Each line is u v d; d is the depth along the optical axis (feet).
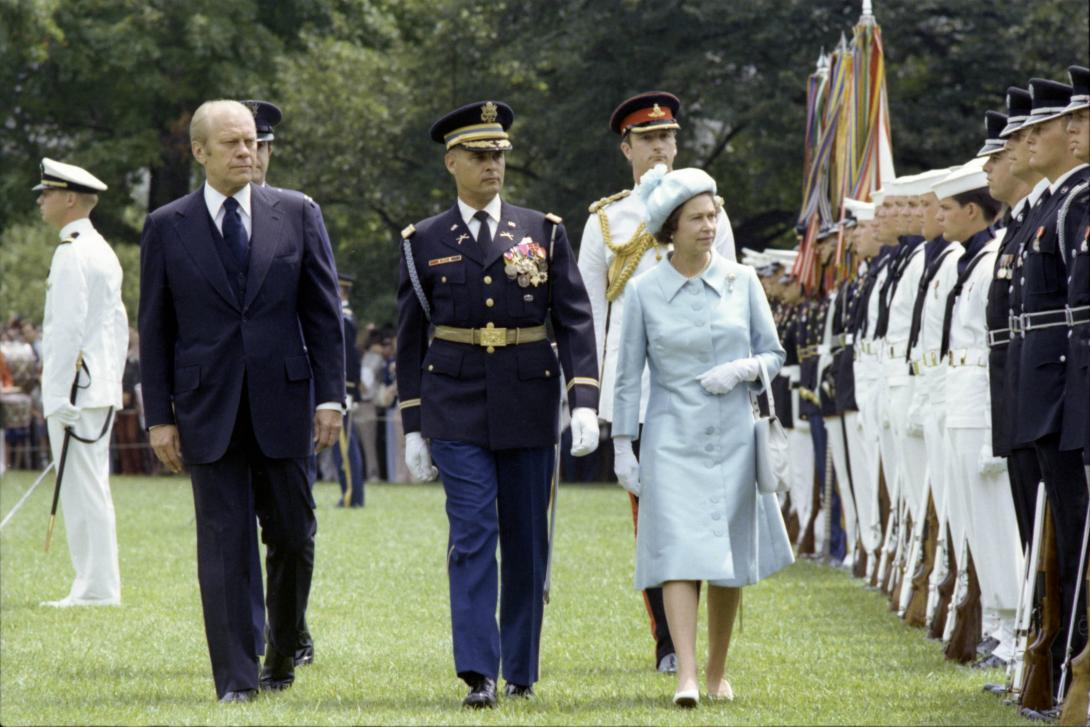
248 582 71.56
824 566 131.44
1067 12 273.75
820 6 270.67
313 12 332.80
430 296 72.64
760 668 80.33
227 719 64.85
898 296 103.55
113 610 103.76
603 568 125.29
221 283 71.41
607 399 85.51
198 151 72.79
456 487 70.64
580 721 64.44
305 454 72.33
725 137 302.45
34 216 342.85
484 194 72.95
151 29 318.65
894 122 272.51
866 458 120.06
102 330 108.27
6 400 267.80
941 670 79.56
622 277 85.35
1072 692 62.59
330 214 318.86
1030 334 67.97
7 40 305.94
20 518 179.11
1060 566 66.54
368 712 66.85
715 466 70.18
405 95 295.48
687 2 271.49
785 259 164.25
